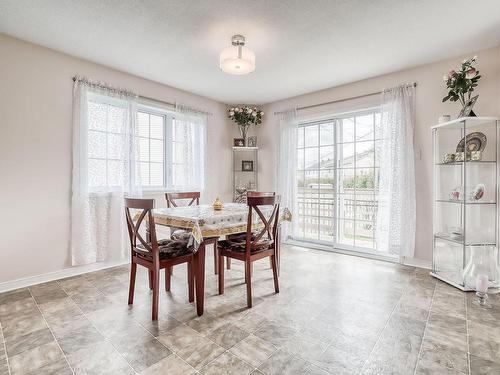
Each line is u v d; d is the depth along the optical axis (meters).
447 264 2.98
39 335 1.82
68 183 2.95
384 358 1.58
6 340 1.76
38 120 2.75
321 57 3.03
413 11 2.21
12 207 2.61
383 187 3.47
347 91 3.84
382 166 3.47
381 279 2.88
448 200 2.91
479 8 2.17
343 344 1.72
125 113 3.35
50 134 2.83
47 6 2.15
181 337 1.80
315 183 4.41
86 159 3.03
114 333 1.85
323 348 1.68
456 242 2.72
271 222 2.45
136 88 3.55
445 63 3.07
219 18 2.31
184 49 2.85
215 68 3.31
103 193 3.19
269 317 2.07
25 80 2.67
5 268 2.58
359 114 3.91
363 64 3.20
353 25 2.41
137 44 2.75
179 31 2.51
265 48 2.83
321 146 4.32
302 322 1.99
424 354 1.61
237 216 2.38
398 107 3.30
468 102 2.66
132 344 1.72
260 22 2.37
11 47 2.59
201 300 2.10
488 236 2.71
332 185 4.20
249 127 4.95
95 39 2.65
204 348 1.68
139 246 2.29
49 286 2.69
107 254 3.23
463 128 2.77
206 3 2.11
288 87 3.98
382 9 2.19
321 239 4.35
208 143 4.50
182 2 2.10
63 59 2.91
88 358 1.58
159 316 2.08
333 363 1.54
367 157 3.88
